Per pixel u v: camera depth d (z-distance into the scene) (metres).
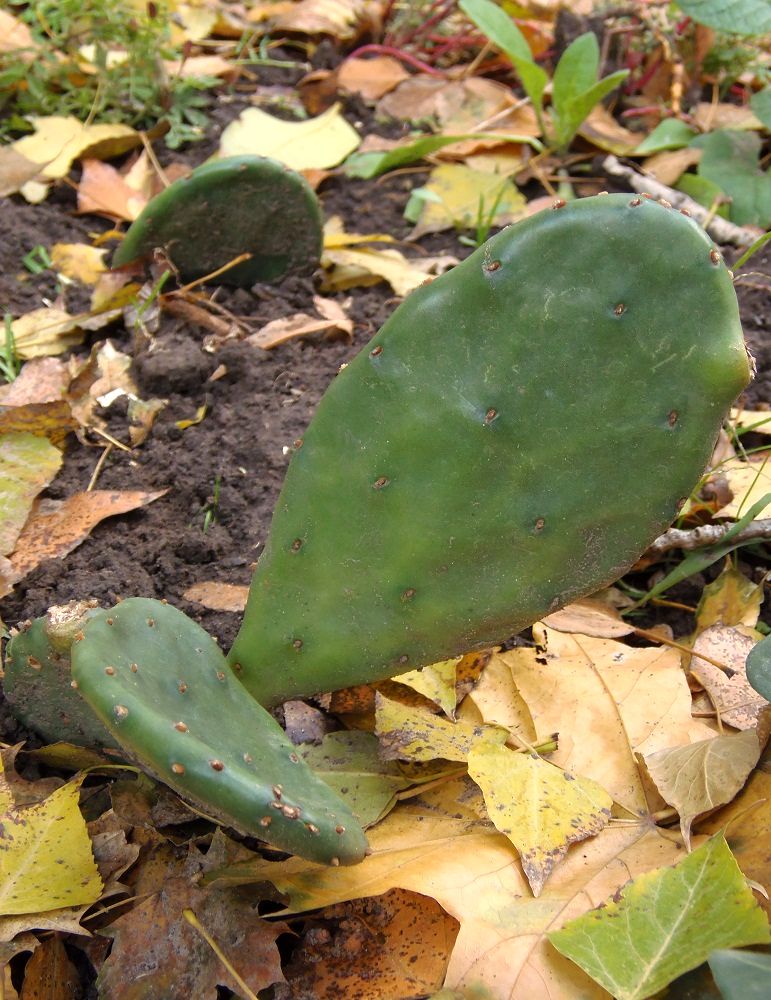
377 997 0.49
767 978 0.44
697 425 0.47
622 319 0.47
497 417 0.48
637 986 0.46
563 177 1.02
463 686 0.59
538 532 0.49
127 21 1.05
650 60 1.13
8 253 0.88
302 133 1.04
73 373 0.76
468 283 0.48
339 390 0.51
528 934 0.49
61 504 0.68
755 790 0.53
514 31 0.99
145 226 0.80
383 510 0.50
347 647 0.52
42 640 0.51
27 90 1.07
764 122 0.95
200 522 0.68
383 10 1.24
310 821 0.45
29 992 0.49
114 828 0.53
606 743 0.56
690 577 0.66
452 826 0.53
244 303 0.83
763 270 0.87
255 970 0.49
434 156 1.05
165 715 0.46
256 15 1.30
